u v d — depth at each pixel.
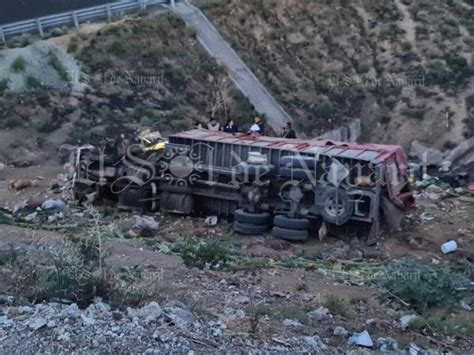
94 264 9.67
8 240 13.27
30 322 7.73
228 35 39.97
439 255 15.56
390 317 10.46
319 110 37.91
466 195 20.41
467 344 9.52
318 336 8.83
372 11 43.62
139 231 15.99
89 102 31.42
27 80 31.28
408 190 17.59
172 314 8.35
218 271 12.34
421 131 36.66
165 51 36.25
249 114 35.53
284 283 11.91
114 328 7.73
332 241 16.11
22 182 20.28
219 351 7.61
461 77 39.22
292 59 40.69
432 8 43.66
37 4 36.81
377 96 39.00
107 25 35.97
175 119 32.19
